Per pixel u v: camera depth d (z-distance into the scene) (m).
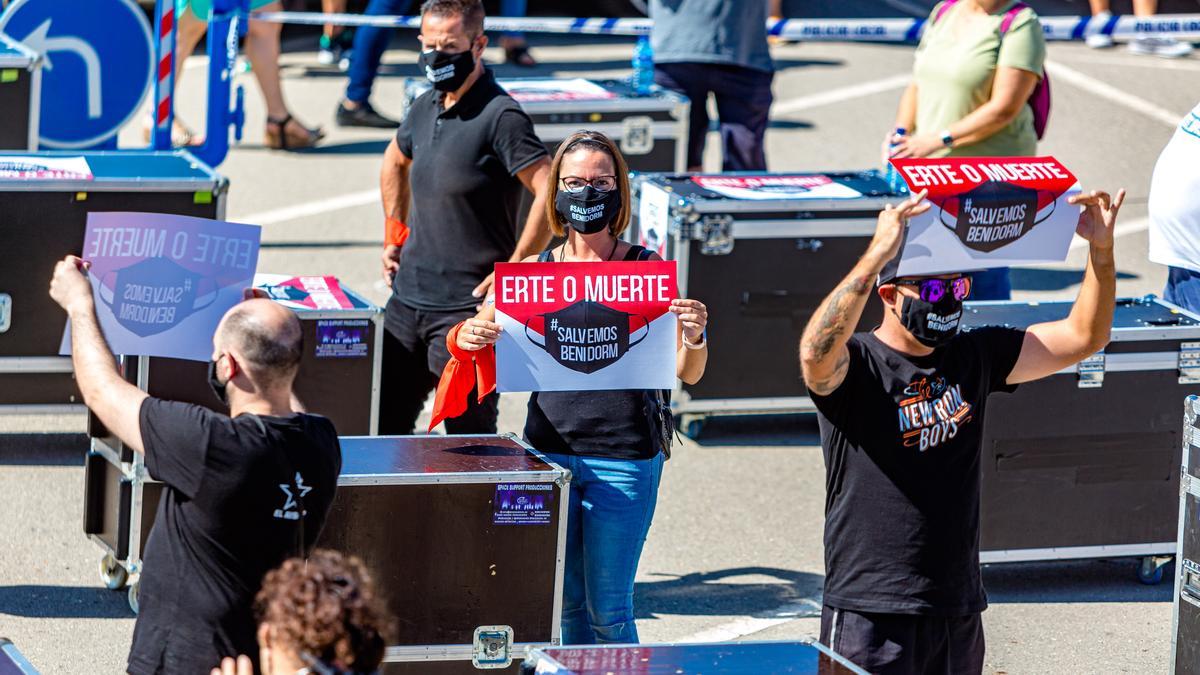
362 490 13.16
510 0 42.62
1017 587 18.19
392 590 13.41
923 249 12.04
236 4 29.27
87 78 27.33
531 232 16.50
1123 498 17.86
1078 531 17.81
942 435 11.79
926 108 22.45
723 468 21.47
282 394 11.09
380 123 38.31
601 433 13.46
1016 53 21.39
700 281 21.72
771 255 21.86
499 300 13.12
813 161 36.28
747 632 16.62
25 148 23.95
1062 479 17.64
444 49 16.34
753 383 22.28
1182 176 18.75
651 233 22.58
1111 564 18.97
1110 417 17.59
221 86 29.39
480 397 13.81
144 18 27.67
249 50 35.09
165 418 10.70
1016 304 18.59
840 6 52.19
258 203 32.03
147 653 10.80
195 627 10.70
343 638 8.31
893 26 31.73
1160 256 19.27
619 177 13.42
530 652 10.58
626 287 13.16
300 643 8.30
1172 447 17.84
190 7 28.83
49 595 16.67
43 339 19.03
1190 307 19.28
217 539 10.66
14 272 18.67
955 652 12.09
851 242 22.09
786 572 18.25
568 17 50.69
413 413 17.81
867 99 42.28
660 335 13.27
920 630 11.86
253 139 36.75
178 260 13.09
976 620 12.16
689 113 28.42
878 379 11.75
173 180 18.62
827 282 22.11
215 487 10.60
